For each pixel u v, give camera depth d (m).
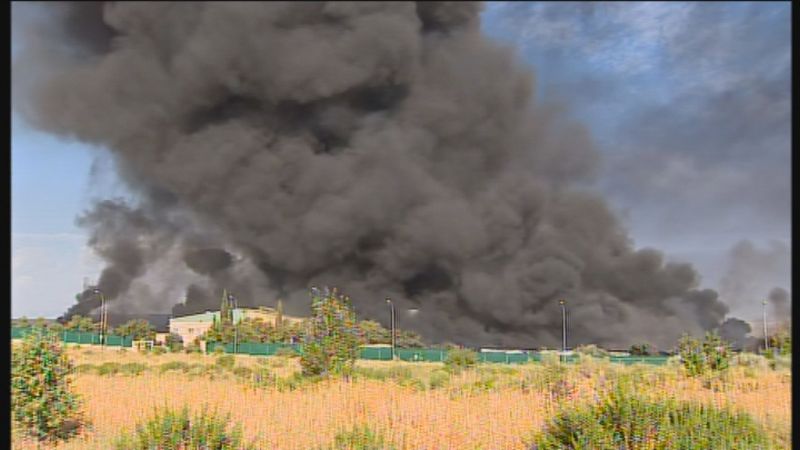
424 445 7.94
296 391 11.77
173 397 10.77
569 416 7.51
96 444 8.00
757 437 7.30
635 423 7.13
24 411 8.34
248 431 8.52
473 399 10.49
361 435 8.20
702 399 8.99
